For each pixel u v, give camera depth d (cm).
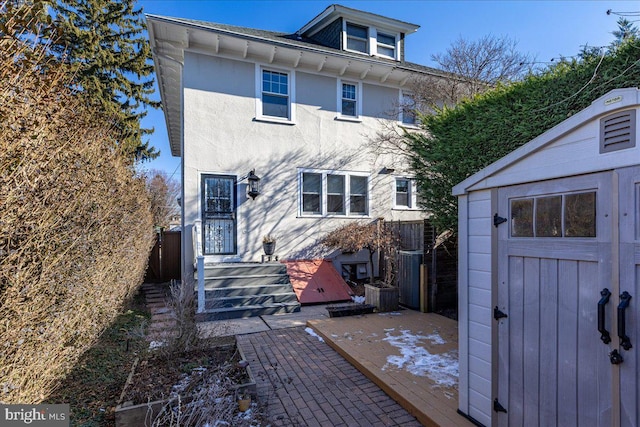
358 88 956
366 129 962
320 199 913
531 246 225
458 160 475
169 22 694
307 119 895
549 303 213
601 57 331
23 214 255
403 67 930
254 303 665
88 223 379
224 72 810
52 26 274
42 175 278
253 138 837
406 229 736
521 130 386
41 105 277
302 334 528
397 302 647
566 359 202
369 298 674
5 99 237
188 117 779
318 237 898
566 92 362
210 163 796
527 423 225
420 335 489
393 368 374
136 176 745
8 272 239
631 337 171
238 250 816
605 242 184
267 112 862
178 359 382
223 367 347
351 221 934
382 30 1041
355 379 370
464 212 284
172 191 2564
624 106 174
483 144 438
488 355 257
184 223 776
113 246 493
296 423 288
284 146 869
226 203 816
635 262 170
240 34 754
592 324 189
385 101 988
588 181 193
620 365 175
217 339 468
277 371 391
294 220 876
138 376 338
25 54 250
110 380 360
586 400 191
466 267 281
